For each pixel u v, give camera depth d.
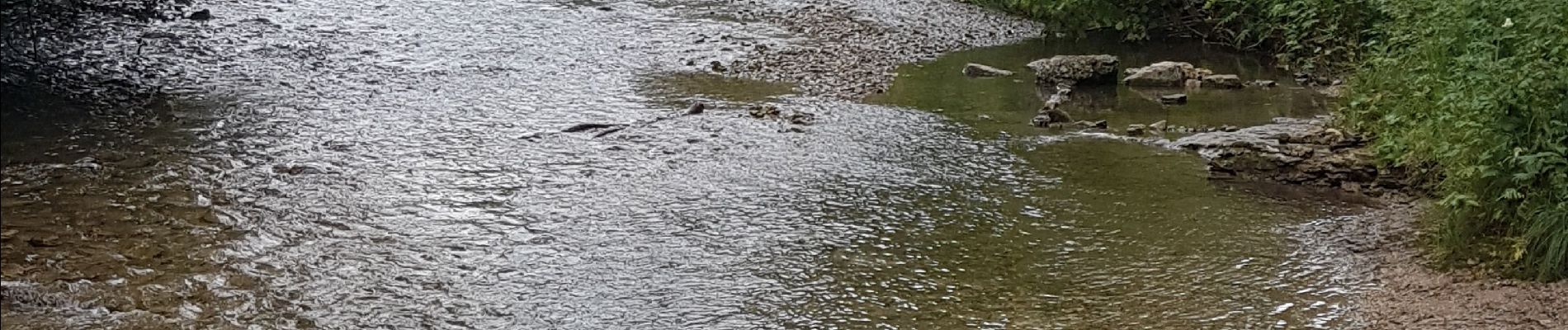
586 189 8.06
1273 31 12.55
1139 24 13.45
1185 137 9.40
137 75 10.91
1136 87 11.37
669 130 9.48
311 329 5.93
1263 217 7.59
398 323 6.02
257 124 9.51
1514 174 6.61
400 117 9.79
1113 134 9.55
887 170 8.51
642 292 6.41
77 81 10.63
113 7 13.39
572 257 6.89
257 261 6.76
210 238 7.06
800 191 8.02
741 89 10.98
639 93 10.72
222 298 6.27
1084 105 10.61
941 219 7.55
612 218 7.51
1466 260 6.67
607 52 12.34
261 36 12.56
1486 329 5.79
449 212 7.60
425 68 11.46
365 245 7.04
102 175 8.16
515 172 8.40
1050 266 6.80
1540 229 6.40
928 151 9.02
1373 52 10.45
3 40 11.73
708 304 6.26
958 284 6.56
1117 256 6.96
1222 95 11.04
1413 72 9.09
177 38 12.33
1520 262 6.47
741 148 9.00
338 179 8.20
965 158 8.86
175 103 10.05
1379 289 6.42
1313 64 11.88
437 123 9.63
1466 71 7.76
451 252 6.94
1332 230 7.36
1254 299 6.33
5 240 6.92
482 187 8.09
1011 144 9.21
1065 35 13.62
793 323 6.04
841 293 6.41
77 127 9.27
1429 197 7.85
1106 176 8.45
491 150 8.93
